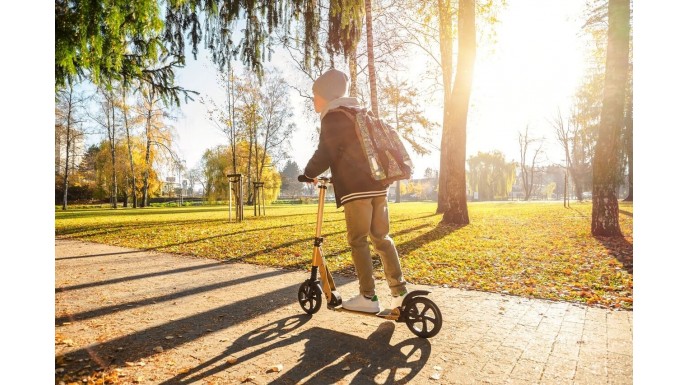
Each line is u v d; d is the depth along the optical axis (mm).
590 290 4418
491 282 4848
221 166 43406
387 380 2375
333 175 3164
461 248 7570
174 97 9156
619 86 8703
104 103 31484
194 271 5691
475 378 2395
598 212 9086
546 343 2926
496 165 58969
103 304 4004
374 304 3176
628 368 2504
